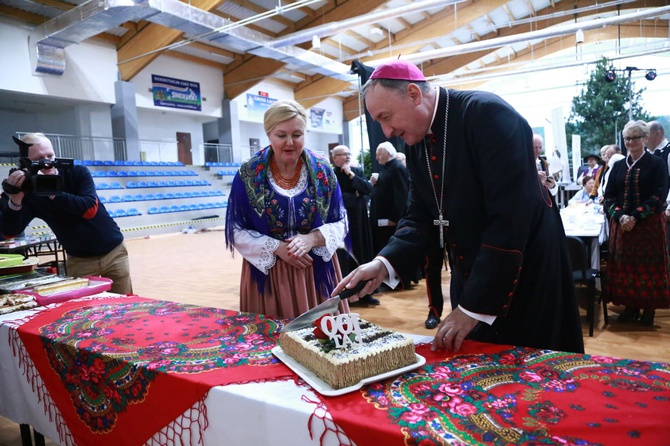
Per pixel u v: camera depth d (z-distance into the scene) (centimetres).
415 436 62
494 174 97
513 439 60
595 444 58
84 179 194
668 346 270
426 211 120
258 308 153
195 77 1459
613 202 308
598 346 275
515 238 94
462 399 72
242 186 151
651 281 296
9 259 186
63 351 107
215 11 1109
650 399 69
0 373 130
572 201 578
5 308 138
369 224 406
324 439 68
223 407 79
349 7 1137
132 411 94
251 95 1650
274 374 86
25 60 1041
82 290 160
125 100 1234
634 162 296
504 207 95
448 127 105
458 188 107
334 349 83
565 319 116
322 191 155
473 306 93
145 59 1194
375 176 419
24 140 169
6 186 153
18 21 1023
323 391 76
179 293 474
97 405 101
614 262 311
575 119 1404
